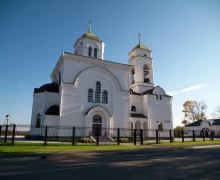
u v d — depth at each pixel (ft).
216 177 23.09
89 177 22.77
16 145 58.90
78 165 31.30
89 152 47.37
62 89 96.02
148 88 135.74
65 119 93.61
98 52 119.75
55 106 99.86
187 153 50.26
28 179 21.83
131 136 107.34
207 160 37.06
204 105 224.94
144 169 27.71
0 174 24.45
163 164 32.32
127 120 108.37
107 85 108.47
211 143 81.82
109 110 105.60
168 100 129.18
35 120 99.66
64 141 85.92
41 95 102.27
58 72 113.91
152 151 54.34
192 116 226.38
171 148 60.75
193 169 27.89
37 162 34.86
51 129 92.17
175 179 21.95
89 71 104.94
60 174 24.38
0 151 44.06
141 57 138.62
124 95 111.34
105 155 46.34
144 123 121.08
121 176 23.29
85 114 97.96
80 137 94.17
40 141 79.66
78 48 120.37
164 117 124.98
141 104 126.93
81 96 99.86
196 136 181.88
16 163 33.58
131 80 142.00
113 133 102.32
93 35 122.31
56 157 40.45
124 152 50.24
